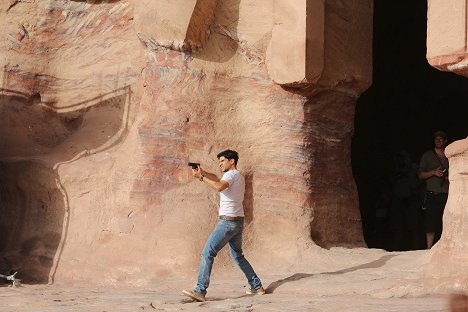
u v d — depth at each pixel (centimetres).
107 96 1345
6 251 1263
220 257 1132
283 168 1188
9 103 1362
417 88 1781
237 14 1216
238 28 1214
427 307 773
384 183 1734
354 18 1243
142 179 1198
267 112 1204
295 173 1184
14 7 1388
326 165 1220
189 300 941
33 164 1270
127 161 1229
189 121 1210
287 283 986
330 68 1202
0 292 1080
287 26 1162
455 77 1745
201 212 1166
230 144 1211
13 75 1366
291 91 1189
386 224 1631
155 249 1148
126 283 1139
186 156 1202
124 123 1309
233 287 1027
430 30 923
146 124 1223
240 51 1220
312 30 1154
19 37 1379
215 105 1220
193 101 1216
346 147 1259
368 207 1727
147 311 866
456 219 893
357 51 1248
